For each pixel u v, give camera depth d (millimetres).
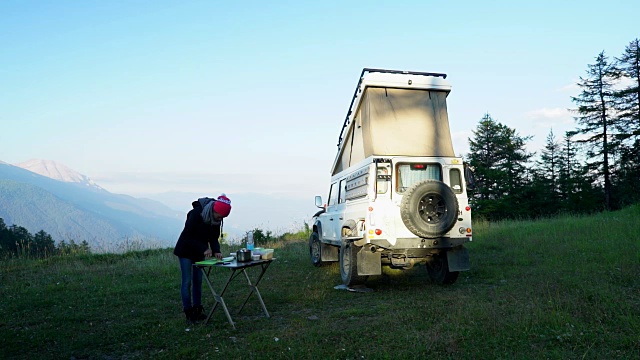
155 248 16484
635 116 38531
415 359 4191
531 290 6758
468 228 8078
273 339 5031
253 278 9938
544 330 4738
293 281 9438
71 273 11586
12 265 13469
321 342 4926
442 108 9164
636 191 37344
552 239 12750
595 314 5121
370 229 7793
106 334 5715
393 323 5508
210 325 5883
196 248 6016
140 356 4855
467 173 8344
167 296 8242
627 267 7906
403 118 8938
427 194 7746
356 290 8078
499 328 4863
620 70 39562
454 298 6863
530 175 41500
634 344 4203
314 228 12102
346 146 10625
